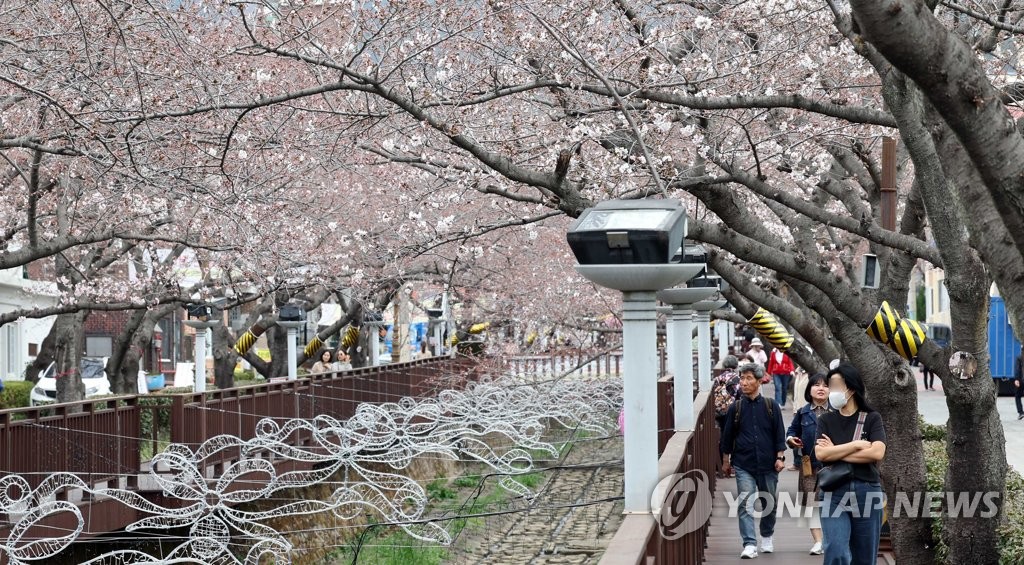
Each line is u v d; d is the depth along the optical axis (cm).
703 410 1873
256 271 2191
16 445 1734
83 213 2420
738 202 1442
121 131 1616
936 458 1759
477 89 1603
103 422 2019
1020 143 579
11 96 1764
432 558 2166
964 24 1505
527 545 2170
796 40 1616
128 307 2450
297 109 1543
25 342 5825
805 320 1705
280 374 4075
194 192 1919
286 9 1530
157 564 1797
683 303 1631
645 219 818
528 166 1744
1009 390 4772
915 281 8506
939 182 1141
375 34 1422
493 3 1446
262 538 1952
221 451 2322
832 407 1142
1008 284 695
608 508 2411
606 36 1561
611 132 1541
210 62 1661
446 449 2591
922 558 1449
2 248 2244
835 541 1122
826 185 1906
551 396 3544
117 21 1505
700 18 1409
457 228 2181
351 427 2755
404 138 1766
